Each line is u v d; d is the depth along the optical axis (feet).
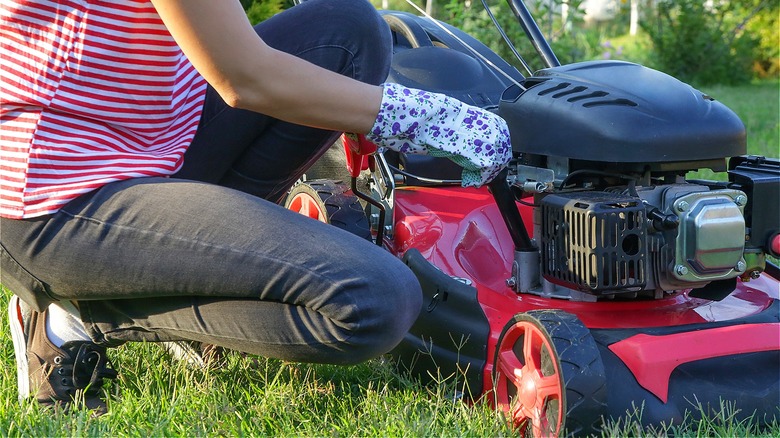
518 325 6.27
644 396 6.09
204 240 5.16
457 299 7.04
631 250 6.33
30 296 5.75
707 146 6.46
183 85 5.83
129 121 5.49
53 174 5.28
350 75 6.23
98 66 5.27
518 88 7.35
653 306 6.99
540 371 6.15
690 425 6.09
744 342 6.24
